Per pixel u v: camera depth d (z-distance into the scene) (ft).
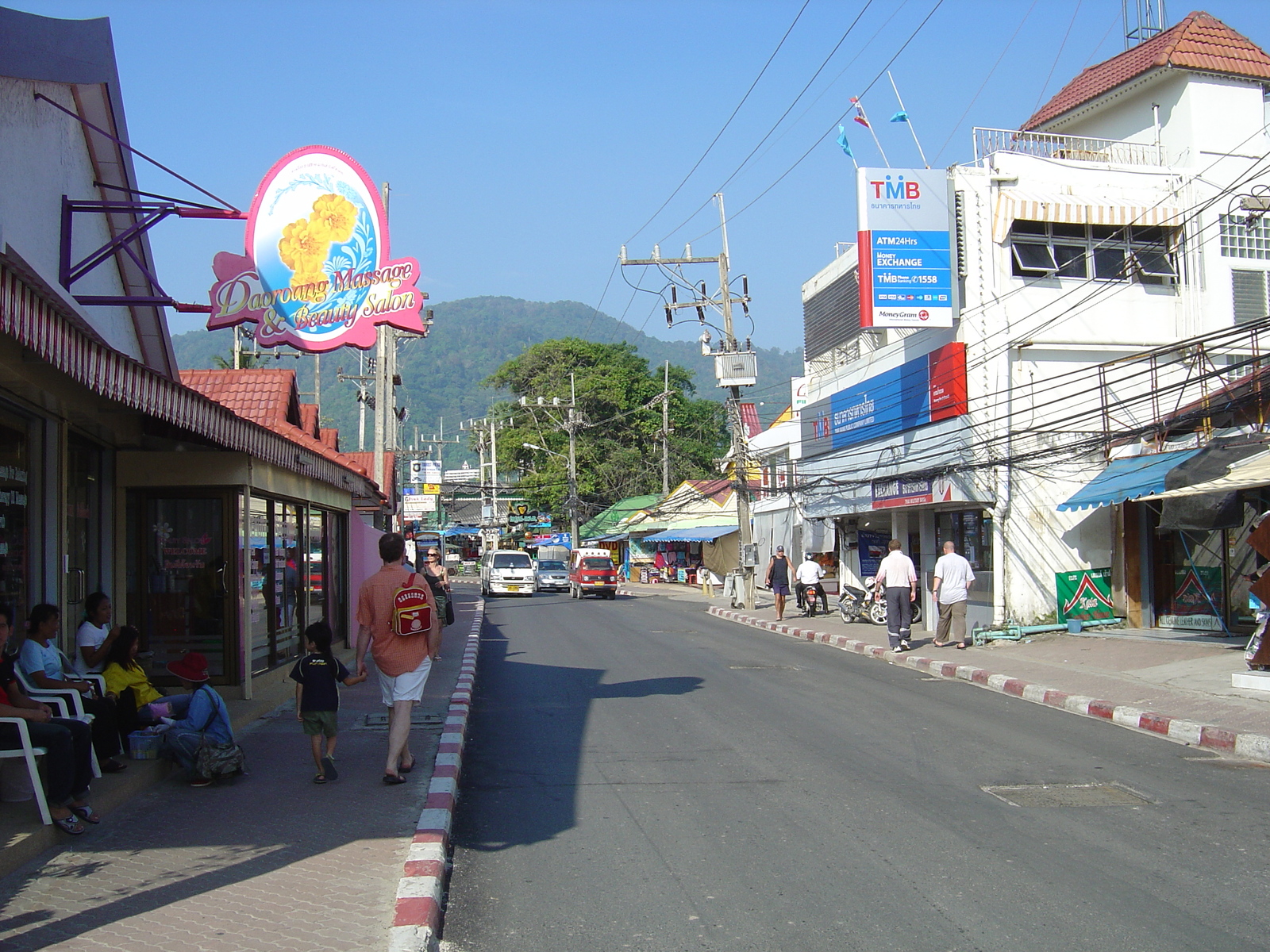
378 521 110.32
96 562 37.27
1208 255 67.05
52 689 25.27
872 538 89.97
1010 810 24.70
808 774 28.76
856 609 79.82
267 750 31.22
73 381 28.09
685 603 124.16
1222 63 73.82
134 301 38.06
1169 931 16.84
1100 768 29.35
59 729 21.34
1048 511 63.05
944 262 66.03
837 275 91.81
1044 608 62.75
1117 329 65.00
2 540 28.14
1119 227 66.90
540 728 36.78
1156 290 65.98
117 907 17.30
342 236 44.24
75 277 35.88
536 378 223.71
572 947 16.55
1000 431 63.05
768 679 49.21
